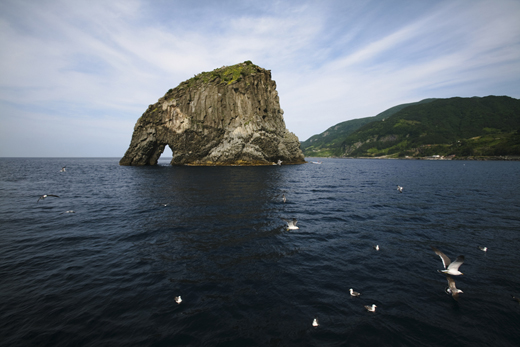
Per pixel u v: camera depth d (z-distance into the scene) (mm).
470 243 13242
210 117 79000
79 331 6668
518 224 16516
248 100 78438
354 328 6980
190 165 82562
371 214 19203
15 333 6492
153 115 82625
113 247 12523
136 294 8469
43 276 9547
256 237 14070
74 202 23531
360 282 9414
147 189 31656
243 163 78188
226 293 8594
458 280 9594
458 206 21812
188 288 8867
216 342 6375
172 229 15375
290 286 9070
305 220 17562
